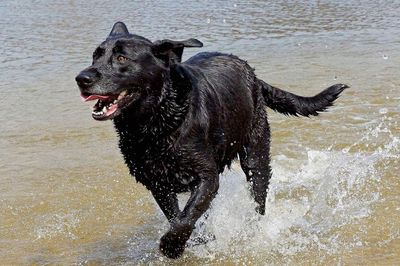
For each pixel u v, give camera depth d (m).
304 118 11.29
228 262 6.84
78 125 11.41
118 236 7.55
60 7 25.27
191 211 6.68
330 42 17.78
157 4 25.53
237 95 7.63
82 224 7.84
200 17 22.06
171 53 6.71
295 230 7.46
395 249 6.76
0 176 9.25
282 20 21.55
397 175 8.72
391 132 10.39
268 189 8.20
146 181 6.98
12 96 13.20
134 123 6.68
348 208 7.87
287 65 15.09
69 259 7.00
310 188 8.61
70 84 13.98
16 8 25.30
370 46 17.05
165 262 6.93
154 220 7.95
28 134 11.02
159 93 6.62
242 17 22.11
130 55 6.48
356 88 12.92
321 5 24.75
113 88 6.41
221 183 8.39
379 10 23.20
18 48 17.62
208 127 6.95
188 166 6.76
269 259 6.82
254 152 8.08
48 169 9.50
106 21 21.62
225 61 7.82
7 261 6.92
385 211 7.68
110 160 9.81
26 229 7.70
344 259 6.64
